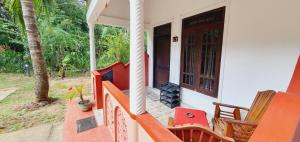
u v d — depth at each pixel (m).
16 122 3.23
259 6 2.18
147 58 5.18
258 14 2.20
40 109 3.91
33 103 4.10
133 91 1.36
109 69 4.79
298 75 1.58
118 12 4.74
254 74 2.33
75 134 2.63
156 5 4.45
